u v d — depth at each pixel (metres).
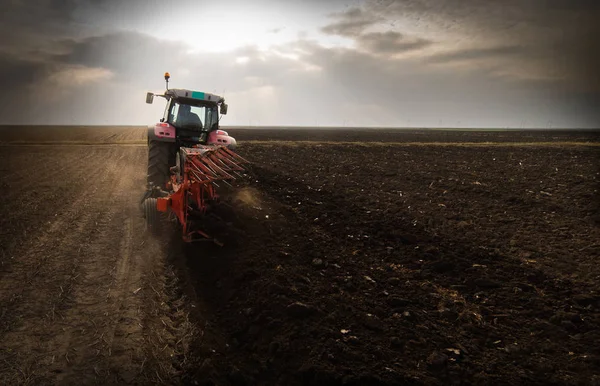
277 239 6.39
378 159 19.30
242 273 5.04
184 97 9.34
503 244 6.54
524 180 13.02
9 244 6.04
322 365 3.32
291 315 4.09
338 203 9.13
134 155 21.95
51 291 4.54
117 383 3.10
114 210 8.47
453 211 8.76
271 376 3.31
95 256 5.68
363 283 4.95
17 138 38.41
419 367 3.37
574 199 10.00
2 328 3.74
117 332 3.79
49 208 8.48
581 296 4.61
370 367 3.33
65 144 30.78
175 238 6.47
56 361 3.32
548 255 6.03
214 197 6.81
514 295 4.71
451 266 5.50
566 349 3.65
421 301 4.53
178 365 3.40
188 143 9.57
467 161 18.83
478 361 3.48
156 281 4.96
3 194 9.84
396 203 9.42
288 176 12.68
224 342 3.78
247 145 24.61
